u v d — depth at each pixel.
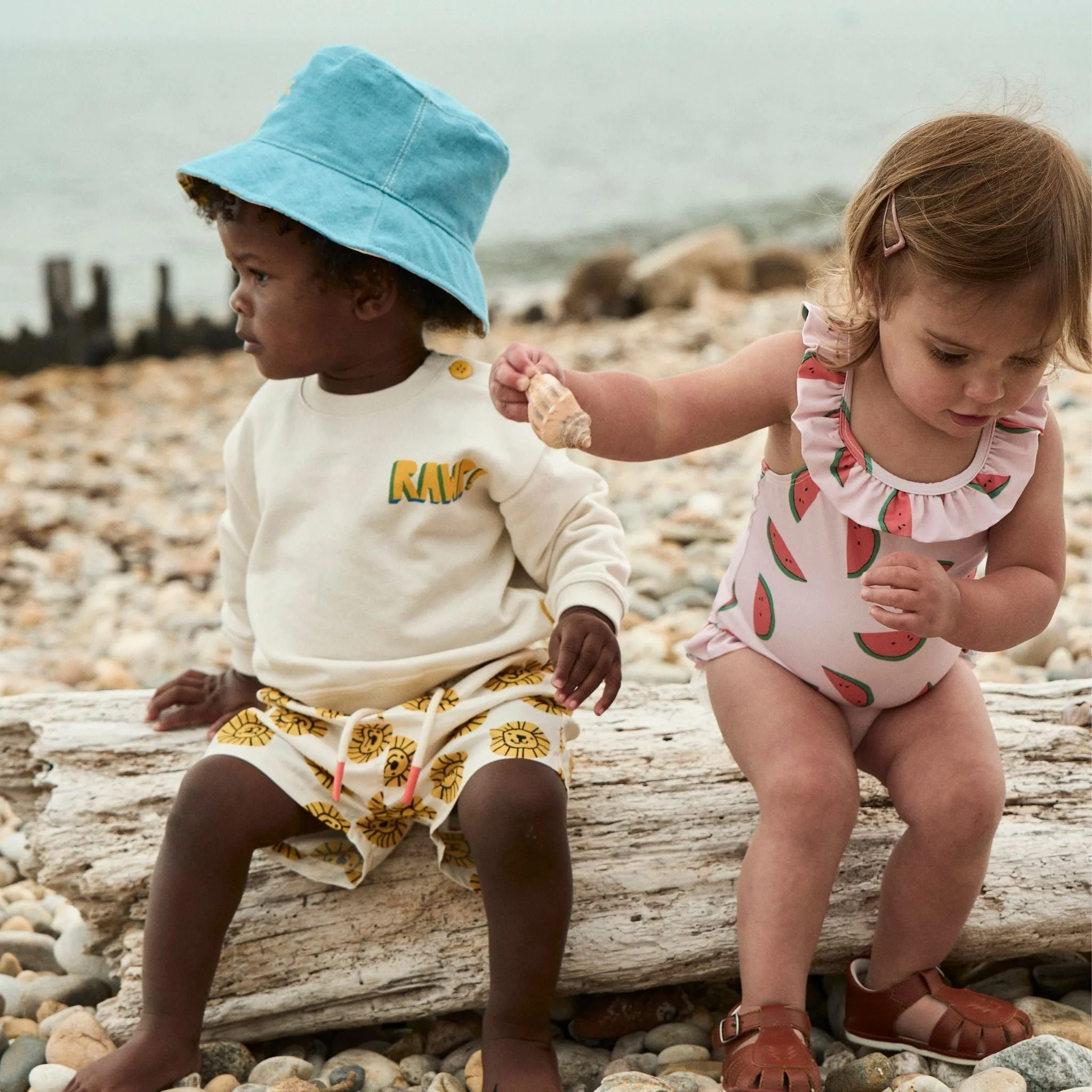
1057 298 1.82
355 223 2.17
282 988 2.31
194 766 2.27
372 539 2.28
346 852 2.39
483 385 2.34
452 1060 2.31
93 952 2.59
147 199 23.28
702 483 6.30
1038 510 2.13
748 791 2.54
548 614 2.36
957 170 1.86
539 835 2.08
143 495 7.01
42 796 2.74
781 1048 1.98
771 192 25.20
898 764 2.26
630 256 13.52
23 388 9.77
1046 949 2.43
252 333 2.29
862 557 2.18
